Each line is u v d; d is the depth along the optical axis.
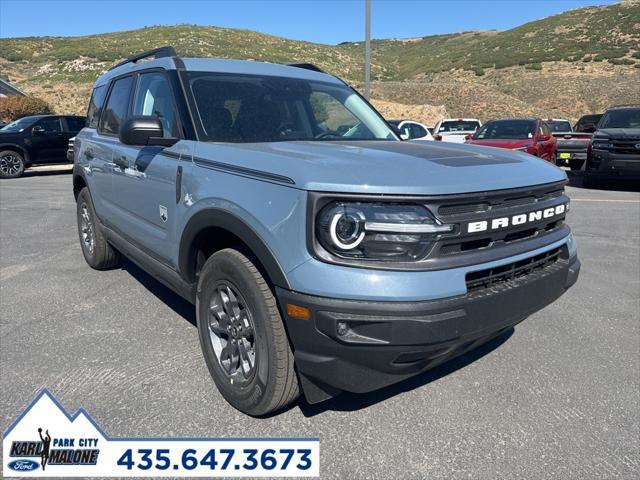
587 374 3.38
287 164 2.49
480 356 3.63
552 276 2.81
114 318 4.19
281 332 2.56
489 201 2.46
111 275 5.33
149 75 4.00
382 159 2.64
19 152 15.10
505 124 13.20
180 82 3.51
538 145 12.05
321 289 2.25
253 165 2.62
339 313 2.23
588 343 3.85
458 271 2.32
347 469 2.47
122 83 4.61
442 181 2.36
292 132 3.55
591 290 5.05
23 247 6.51
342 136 3.79
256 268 2.64
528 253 2.64
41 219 8.38
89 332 3.92
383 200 2.23
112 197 4.45
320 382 2.54
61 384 3.16
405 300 2.21
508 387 3.21
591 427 2.80
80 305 4.47
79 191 5.71
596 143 12.01
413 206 2.26
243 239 2.58
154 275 3.83
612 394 3.13
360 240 2.23
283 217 2.38
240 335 2.83
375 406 2.99
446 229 2.29
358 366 2.32
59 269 5.54
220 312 2.98
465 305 2.32
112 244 4.81
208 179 2.88
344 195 2.23
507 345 3.81
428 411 2.94
